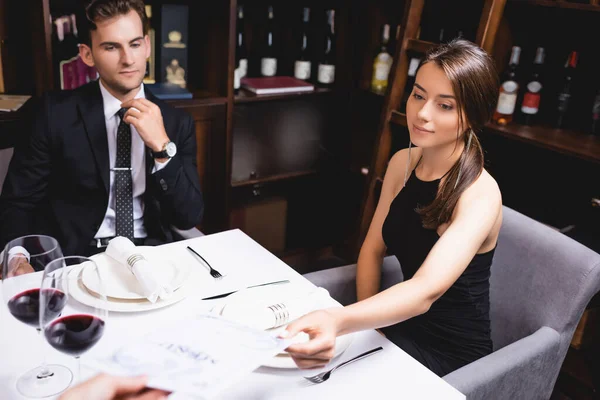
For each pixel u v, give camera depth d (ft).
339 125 10.04
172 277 4.28
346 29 9.43
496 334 5.09
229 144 8.61
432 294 3.90
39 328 3.31
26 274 3.43
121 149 5.92
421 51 7.59
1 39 7.14
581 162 7.23
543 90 7.82
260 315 3.76
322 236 10.64
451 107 4.26
